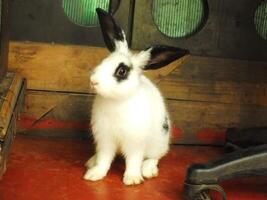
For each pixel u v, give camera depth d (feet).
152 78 3.50
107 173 2.91
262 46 3.60
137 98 2.71
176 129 3.61
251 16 3.53
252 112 3.68
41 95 3.40
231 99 3.63
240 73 3.60
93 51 3.39
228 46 3.56
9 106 2.69
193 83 3.56
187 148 3.60
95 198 2.56
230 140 3.47
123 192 2.68
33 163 2.96
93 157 3.00
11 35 3.29
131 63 2.67
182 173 3.06
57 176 2.80
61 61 3.37
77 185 2.70
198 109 3.61
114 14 3.37
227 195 2.79
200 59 3.53
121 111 2.69
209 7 3.46
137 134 2.73
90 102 3.45
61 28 3.34
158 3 3.51
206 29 3.50
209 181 2.50
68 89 3.43
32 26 3.30
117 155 3.17
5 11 2.91
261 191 2.88
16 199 2.45
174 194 2.72
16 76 3.23
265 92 3.66
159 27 3.56
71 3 3.42
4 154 2.38
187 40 3.49
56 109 3.44
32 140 3.37
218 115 3.65
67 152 3.22
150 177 2.92
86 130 3.49
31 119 3.42
